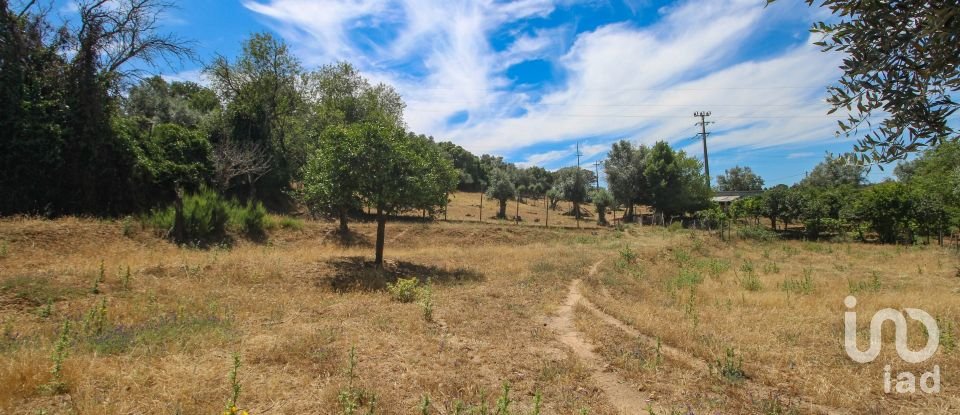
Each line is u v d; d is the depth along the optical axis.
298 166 30.75
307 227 22.27
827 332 7.48
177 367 4.85
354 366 5.18
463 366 5.46
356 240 22.47
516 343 6.55
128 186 17.55
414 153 13.90
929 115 2.03
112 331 6.04
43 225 13.20
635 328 7.75
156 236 15.51
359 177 12.91
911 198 29.72
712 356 6.05
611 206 48.88
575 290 11.45
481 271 14.04
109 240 14.14
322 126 30.42
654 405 4.59
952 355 6.21
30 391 4.12
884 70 2.10
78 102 16.31
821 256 22.25
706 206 45.81
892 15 1.95
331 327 6.75
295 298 9.12
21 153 14.81
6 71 14.97
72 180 15.96
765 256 22.02
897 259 20.58
